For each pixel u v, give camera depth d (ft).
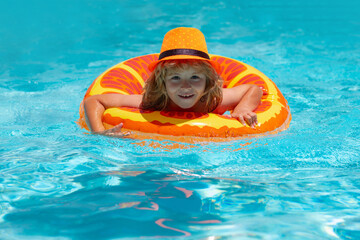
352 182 16.71
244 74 27.86
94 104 22.89
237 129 21.35
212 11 67.15
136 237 12.32
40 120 25.70
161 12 66.28
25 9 69.56
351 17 65.00
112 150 20.12
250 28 57.00
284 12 68.23
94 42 49.85
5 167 18.02
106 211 13.98
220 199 15.01
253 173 17.71
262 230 12.78
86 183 16.47
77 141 21.38
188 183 16.53
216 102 22.98
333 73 37.22
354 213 14.05
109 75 26.63
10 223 13.21
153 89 22.13
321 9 71.20
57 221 13.33
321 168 18.29
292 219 13.55
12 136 22.67
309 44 48.57
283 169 18.17
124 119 21.83
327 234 12.62
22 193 15.49
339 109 27.30
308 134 22.52
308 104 28.89
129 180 16.78
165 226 12.97
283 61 41.22
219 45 47.75
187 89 20.72
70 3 74.28
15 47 47.91
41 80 35.37
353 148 20.44
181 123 21.03
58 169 17.85
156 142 20.68
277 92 26.08
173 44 20.84
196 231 12.69
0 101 29.58
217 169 18.10
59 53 45.16
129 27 57.21
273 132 22.38
